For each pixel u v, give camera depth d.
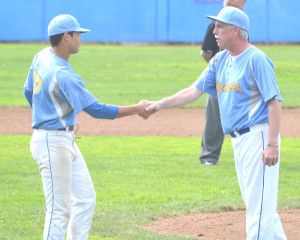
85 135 36.25
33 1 87.81
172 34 89.50
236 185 24.98
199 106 47.91
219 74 15.67
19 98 50.53
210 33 27.16
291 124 40.09
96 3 88.19
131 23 88.81
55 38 14.76
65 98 14.60
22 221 19.73
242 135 15.05
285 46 88.12
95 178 26.00
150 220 20.09
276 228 15.49
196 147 33.09
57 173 14.73
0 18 88.12
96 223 19.41
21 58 76.31
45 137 14.68
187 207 21.56
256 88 14.86
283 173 27.25
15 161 29.00
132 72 67.19
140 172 27.20
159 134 37.09
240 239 17.88
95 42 92.50
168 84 59.03
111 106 15.41
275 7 86.62
